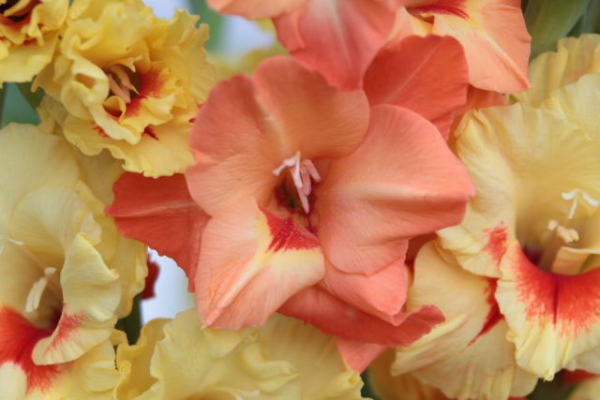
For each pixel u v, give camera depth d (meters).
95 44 0.76
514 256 0.82
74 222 0.78
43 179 0.79
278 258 0.76
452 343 0.82
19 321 0.81
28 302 0.80
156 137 0.78
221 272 0.75
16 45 0.76
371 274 0.77
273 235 0.77
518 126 0.81
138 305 0.83
